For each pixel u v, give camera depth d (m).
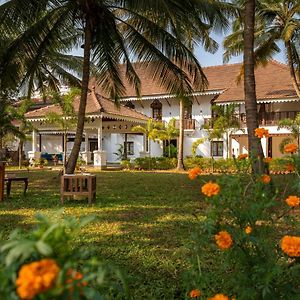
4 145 28.34
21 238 1.67
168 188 12.82
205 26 12.27
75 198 9.93
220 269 3.17
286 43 20.73
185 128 30.62
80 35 14.39
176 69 12.07
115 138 35.44
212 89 29.20
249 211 2.59
